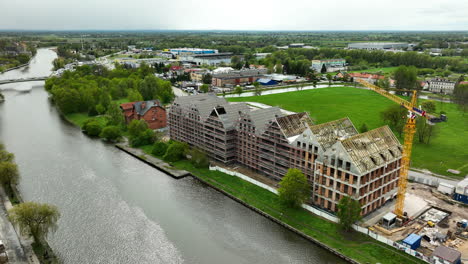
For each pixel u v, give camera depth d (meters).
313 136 117.81
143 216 117.19
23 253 94.19
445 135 195.62
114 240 104.25
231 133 151.62
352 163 101.94
